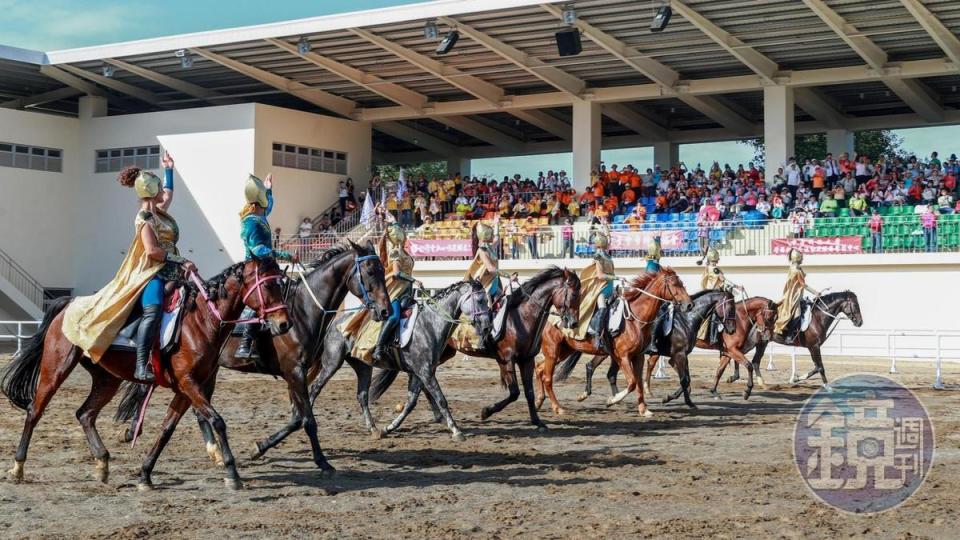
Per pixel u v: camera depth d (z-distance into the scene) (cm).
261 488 1115
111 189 4378
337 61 3972
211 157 4166
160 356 1074
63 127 4412
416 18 3425
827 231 3312
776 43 3509
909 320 3183
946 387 2402
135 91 4466
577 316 1605
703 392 2283
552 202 3981
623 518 980
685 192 3819
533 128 4894
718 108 4247
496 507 1027
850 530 934
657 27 3039
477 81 4144
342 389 2312
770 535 916
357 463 1284
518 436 1547
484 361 3284
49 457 1300
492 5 3294
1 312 4159
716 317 2081
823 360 3178
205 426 1227
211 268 4150
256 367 1241
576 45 3278
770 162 3806
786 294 2355
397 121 4806
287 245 4031
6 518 966
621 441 1497
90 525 944
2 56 3994
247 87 4422
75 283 4441
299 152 4272
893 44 3503
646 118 4575
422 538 905
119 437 1460
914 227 3188
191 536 907
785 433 1588
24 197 4294
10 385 1135
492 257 1636
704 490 1120
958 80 3891
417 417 1783
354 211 4219
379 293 1206
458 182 4306
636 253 3503
